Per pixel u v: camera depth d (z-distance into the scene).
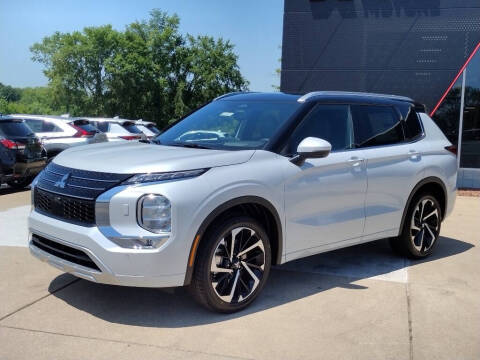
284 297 4.42
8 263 5.18
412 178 5.36
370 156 4.95
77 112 61.56
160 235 3.53
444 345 3.58
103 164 3.83
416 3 11.35
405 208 5.36
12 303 4.12
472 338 3.70
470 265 5.55
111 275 3.55
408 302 4.37
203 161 3.83
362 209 4.91
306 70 11.94
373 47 11.62
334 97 4.95
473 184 11.57
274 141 4.33
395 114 5.50
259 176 4.02
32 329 3.67
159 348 3.42
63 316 3.90
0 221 7.33
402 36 11.49
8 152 10.06
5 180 10.06
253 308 4.15
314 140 4.15
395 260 5.68
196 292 3.81
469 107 11.38
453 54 11.32
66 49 60.44
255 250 4.12
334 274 5.11
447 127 11.54
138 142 4.91
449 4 11.23
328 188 4.54
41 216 4.02
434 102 11.52
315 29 11.80
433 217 5.82
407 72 11.55
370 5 11.54
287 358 3.34
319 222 4.52
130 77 58.59
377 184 5.00
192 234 3.62
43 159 11.02
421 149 5.56
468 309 4.24
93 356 3.29
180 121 5.34
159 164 3.70
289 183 4.23
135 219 3.54
